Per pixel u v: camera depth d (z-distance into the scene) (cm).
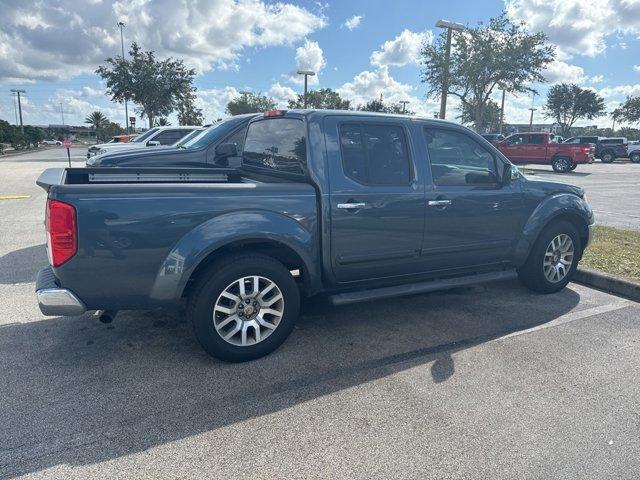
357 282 403
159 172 461
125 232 309
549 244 503
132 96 3203
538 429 277
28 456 248
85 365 347
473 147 446
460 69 2712
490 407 299
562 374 341
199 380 329
